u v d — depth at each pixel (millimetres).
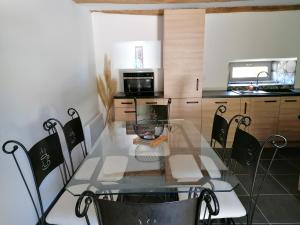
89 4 3219
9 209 1646
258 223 2039
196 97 3693
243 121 1934
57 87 2488
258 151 1473
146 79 3926
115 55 4094
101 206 1013
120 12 3850
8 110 1660
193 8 3480
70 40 2893
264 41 3984
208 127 3771
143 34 4035
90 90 3750
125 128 2584
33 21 2016
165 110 2832
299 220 2074
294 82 4125
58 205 1582
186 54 3574
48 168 1621
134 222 997
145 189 1471
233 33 3955
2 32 1616
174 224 1015
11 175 1674
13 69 1728
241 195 2451
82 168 1732
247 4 3443
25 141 1869
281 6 3771
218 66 4090
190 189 1491
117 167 1715
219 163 1803
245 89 4129
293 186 2619
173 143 2143
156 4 3262
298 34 3953
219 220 2078
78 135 2254
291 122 3691
